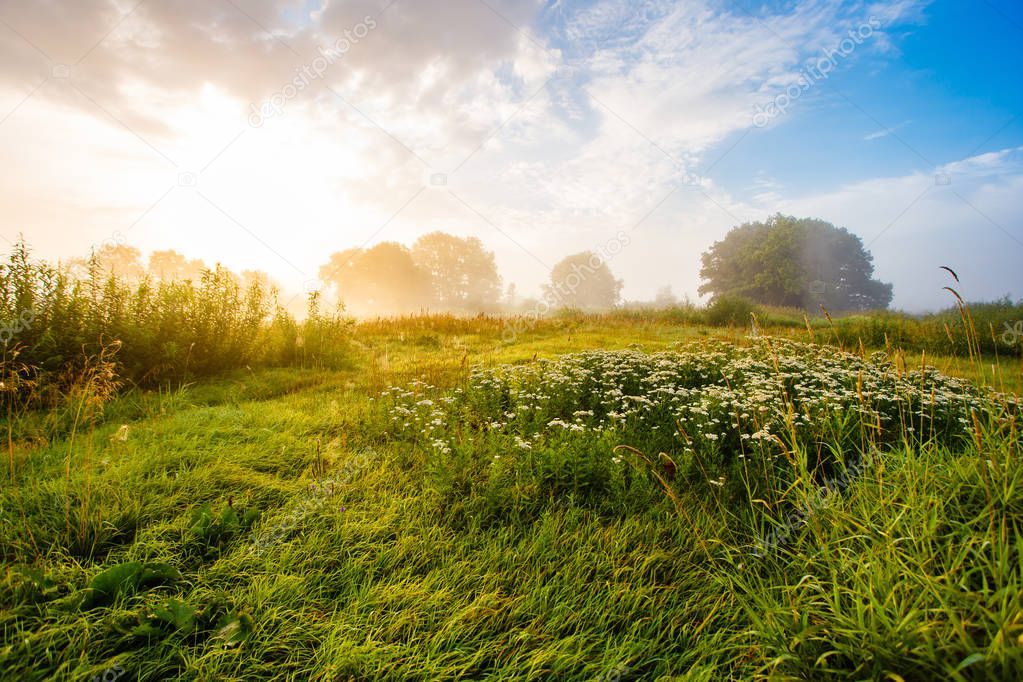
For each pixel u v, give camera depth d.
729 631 2.07
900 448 3.45
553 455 3.54
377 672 1.83
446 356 9.91
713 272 51.97
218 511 2.98
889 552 1.97
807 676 1.67
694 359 6.94
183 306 7.06
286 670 1.89
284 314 8.57
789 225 43.97
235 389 6.45
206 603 2.21
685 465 3.35
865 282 52.84
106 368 5.05
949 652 1.48
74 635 1.95
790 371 6.12
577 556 2.63
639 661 1.96
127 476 3.26
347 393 6.32
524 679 1.85
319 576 2.45
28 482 3.06
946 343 10.60
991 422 2.70
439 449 3.84
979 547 1.86
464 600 2.28
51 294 5.80
